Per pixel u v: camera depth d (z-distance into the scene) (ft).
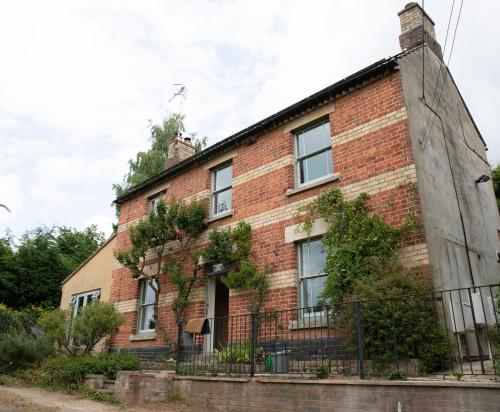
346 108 35.45
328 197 33.55
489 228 40.60
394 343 22.27
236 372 27.96
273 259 36.58
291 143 39.01
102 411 26.45
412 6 38.32
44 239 86.74
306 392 22.48
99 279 57.88
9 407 26.07
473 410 17.58
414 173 29.96
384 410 19.79
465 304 29.53
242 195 41.47
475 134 45.11
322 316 31.40
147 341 45.65
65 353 41.63
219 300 43.09
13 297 77.51
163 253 47.50
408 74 33.99
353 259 29.58
